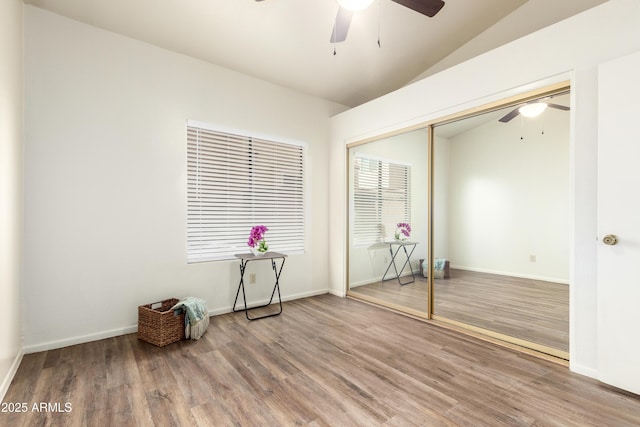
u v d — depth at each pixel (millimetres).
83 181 2520
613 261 1851
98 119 2592
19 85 2174
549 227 2566
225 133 3381
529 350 2361
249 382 1922
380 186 3676
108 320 2637
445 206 3162
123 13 2504
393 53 3514
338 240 4121
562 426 1511
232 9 2604
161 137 2914
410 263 3340
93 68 2574
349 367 2119
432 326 2936
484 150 2934
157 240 2889
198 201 3189
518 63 2354
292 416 1592
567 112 2400
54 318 2402
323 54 3352
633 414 1600
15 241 2084
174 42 2891
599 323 1907
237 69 3408
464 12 3084
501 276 2865
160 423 1536
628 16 1831
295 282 3932
